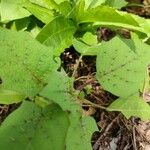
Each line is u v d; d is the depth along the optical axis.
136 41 0.33
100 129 0.35
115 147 0.34
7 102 0.30
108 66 0.33
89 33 0.36
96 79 0.34
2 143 0.28
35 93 0.30
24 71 0.30
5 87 0.29
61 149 0.28
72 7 0.35
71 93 0.31
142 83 0.35
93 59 0.38
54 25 0.33
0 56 0.30
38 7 0.35
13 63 0.30
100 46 0.33
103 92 0.37
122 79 0.32
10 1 0.34
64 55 0.38
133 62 0.33
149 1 0.44
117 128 0.35
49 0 0.34
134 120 0.36
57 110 0.30
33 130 0.29
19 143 0.28
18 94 0.31
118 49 0.33
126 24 0.35
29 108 0.30
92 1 0.36
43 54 0.31
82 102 0.34
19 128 0.29
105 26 0.37
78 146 0.29
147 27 0.37
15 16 0.34
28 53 0.30
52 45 0.34
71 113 0.30
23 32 0.30
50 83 0.30
